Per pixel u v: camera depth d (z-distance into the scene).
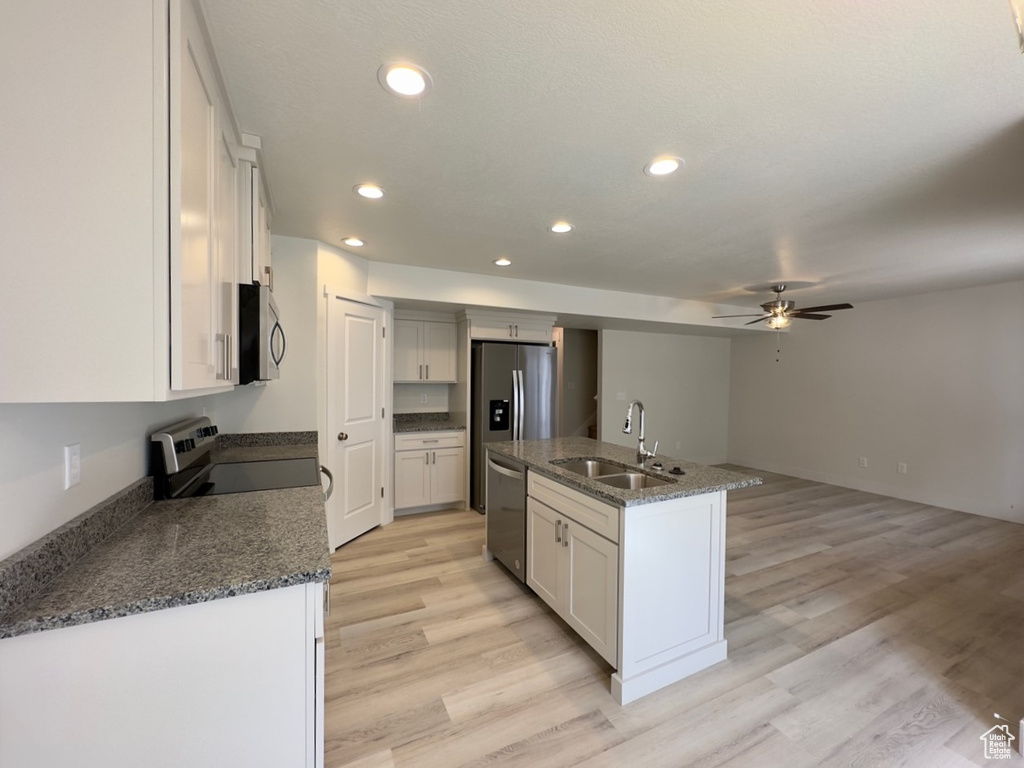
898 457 4.95
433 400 4.80
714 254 3.23
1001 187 2.07
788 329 6.09
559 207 2.37
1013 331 4.16
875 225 2.59
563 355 7.21
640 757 1.54
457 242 3.01
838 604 2.61
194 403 2.34
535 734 1.64
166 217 0.89
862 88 1.38
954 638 2.26
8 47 0.81
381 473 3.87
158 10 0.88
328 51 1.22
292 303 2.97
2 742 0.88
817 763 1.52
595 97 1.44
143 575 1.06
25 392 0.83
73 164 0.85
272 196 2.24
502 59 1.26
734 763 1.52
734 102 1.46
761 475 6.10
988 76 1.31
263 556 1.17
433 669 2.00
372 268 3.56
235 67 1.29
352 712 1.74
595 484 2.01
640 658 1.85
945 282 4.15
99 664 0.93
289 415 2.99
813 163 1.86
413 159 1.86
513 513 2.79
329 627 2.33
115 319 0.87
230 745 1.03
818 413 5.75
